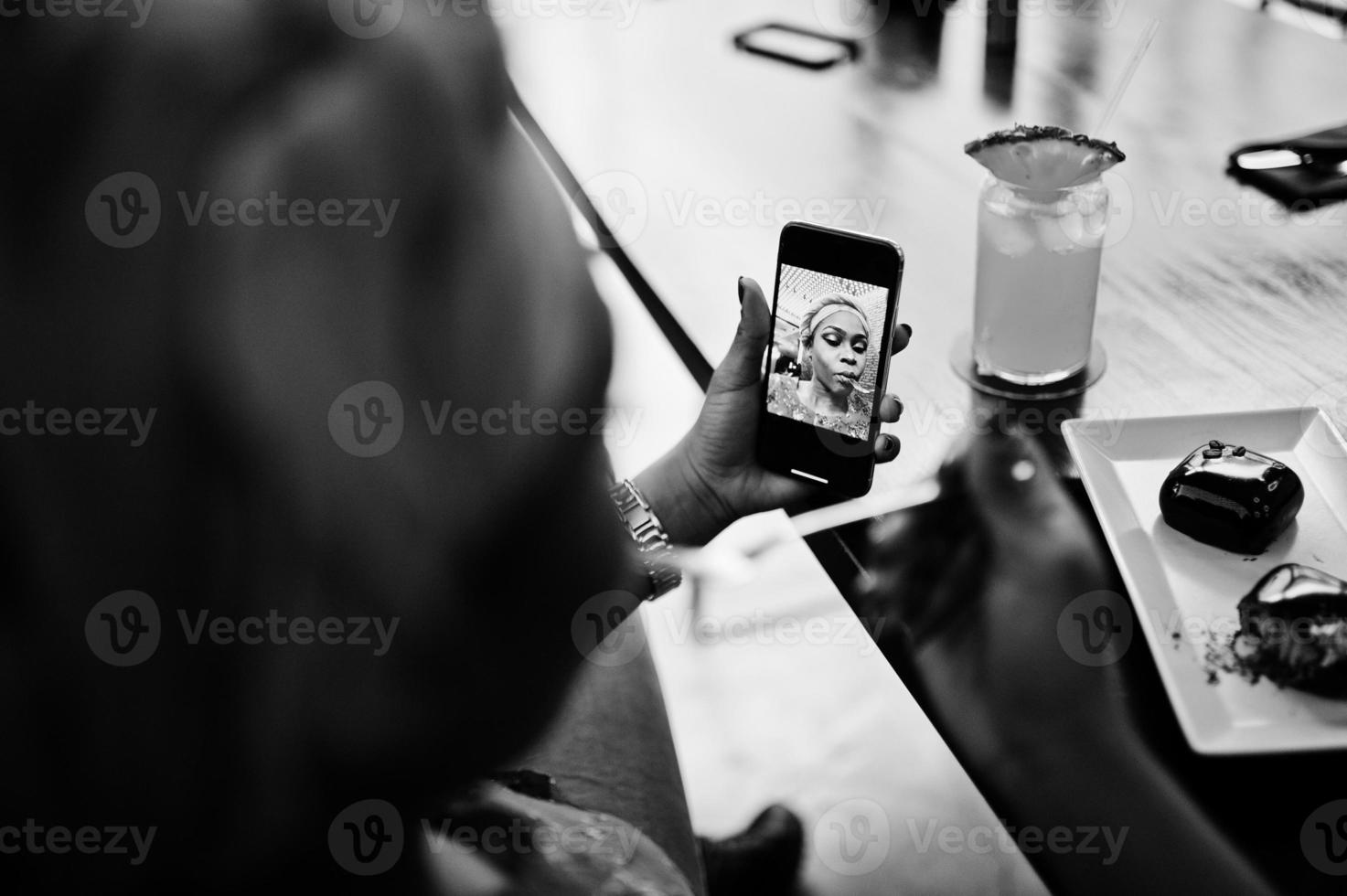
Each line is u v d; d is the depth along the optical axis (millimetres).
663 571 786
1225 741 558
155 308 246
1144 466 758
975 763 579
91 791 277
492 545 276
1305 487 724
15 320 245
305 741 277
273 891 302
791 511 796
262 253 247
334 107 247
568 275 274
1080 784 558
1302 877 503
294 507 259
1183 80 1294
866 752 1483
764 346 775
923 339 931
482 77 266
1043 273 821
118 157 238
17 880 290
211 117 242
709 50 1504
